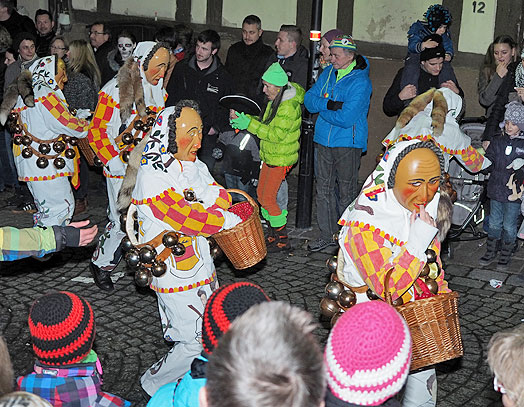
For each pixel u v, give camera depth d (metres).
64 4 11.08
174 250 4.06
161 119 4.06
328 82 6.80
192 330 4.21
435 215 3.64
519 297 6.25
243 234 4.22
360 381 2.12
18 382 2.86
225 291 2.78
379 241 3.49
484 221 7.27
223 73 7.55
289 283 6.52
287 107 6.62
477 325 5.71
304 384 1.79
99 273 6.18
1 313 5.82
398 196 3.46
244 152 7.07
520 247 7.35
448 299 3.38
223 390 1.79
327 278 6.63
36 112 6.18
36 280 6.46
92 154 6.37
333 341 2.19
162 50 5.66
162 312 4.33
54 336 2.82
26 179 6.40
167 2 10.53
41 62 6.20
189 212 4.00
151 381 4.29
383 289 3.44
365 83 6.68
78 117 6.68
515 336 2.44
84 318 2.88
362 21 9.27
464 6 8.62
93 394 2.90
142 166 4.07
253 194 7.66
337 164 6.97
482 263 6.95
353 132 6.84
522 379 2.36
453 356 3.39
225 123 7.55
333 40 6.64
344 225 3.67
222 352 1.85
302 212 7.84
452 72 7.27
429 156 3.42
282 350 1.80
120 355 5.21
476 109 8.81
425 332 3.33
